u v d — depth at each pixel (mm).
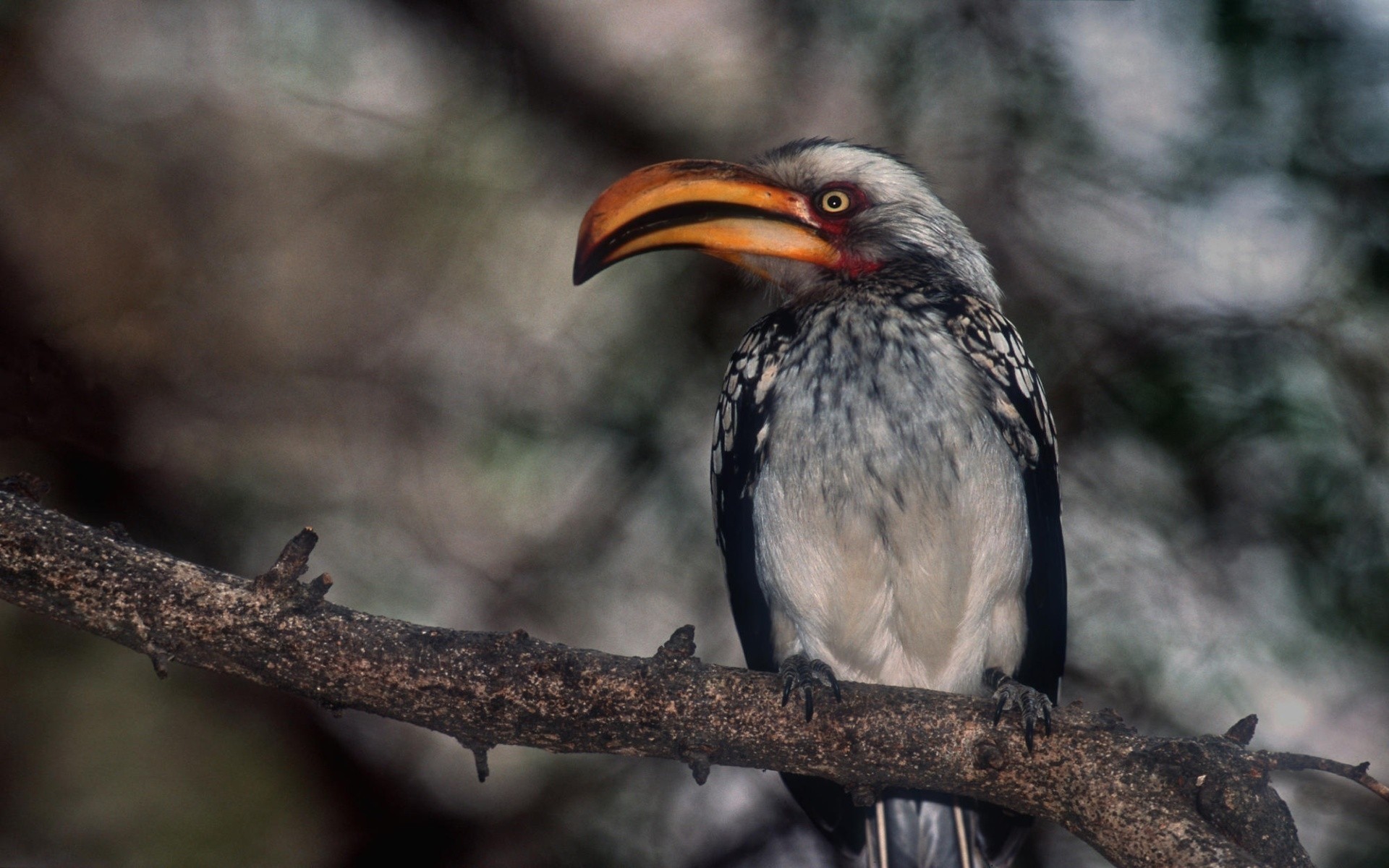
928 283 9359
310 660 6742
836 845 9211
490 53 11852
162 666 6770
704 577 10625
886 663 8961
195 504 10641
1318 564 9773
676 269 11062
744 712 7016
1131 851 6504
